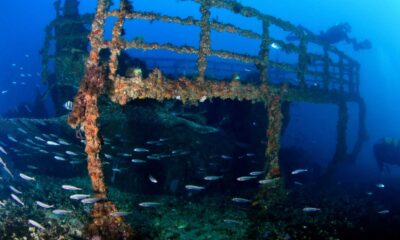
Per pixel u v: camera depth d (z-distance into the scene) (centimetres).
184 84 788
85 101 693
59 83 1209
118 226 721
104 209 713
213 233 824
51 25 1266
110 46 701
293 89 1135
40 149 1203
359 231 923
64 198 1005
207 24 820
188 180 1178
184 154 1173
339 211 1123
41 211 886
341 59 1505
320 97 1311
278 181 981
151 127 1177
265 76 983
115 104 1131
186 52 797
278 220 937
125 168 1131
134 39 719
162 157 1176
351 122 4262
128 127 1156
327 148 3139
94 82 688
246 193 1232
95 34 695
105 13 702
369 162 2889
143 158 1170
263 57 984
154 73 741
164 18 760
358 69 1680
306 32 1270
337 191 1488
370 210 1188
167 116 1191
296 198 1266
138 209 972
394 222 1058
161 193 1180
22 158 1311
